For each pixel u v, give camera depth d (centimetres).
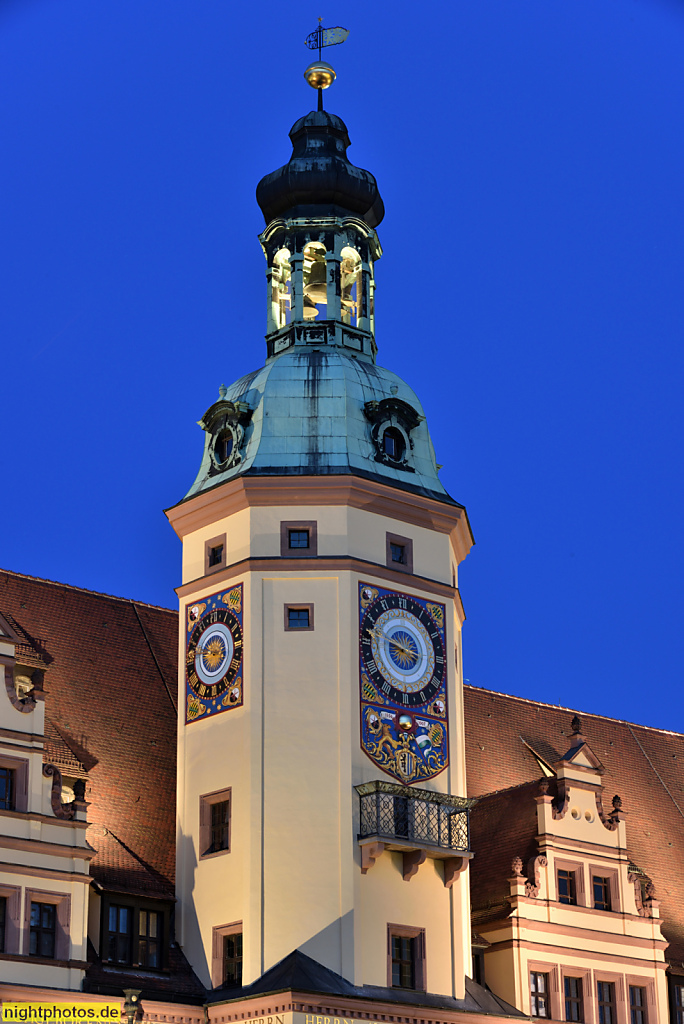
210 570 5422
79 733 5338
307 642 5175
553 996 5519
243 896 4956
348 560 5234
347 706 5100
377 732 5147
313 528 5297
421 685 5309
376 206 6081
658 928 5912
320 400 5519
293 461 5381
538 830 5719
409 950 5044
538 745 6506
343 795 5009
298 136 6197
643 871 6306
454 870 5144
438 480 5650
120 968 4859
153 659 5784
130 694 5594
